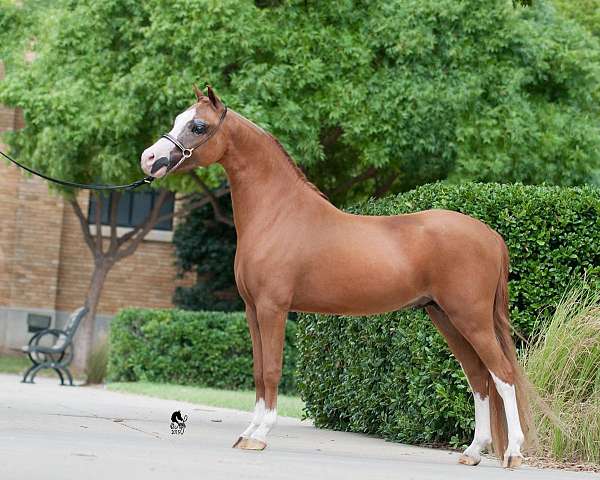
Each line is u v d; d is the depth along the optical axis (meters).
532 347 9.66
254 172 8.62
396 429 10.71
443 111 17.98
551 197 10.03
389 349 10.83
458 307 8.29
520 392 8.34
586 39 20.42
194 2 17.38
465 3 18.31
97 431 9.62
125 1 18.42
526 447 8.45
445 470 7.69
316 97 17.86
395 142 18.05
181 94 17.42
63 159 20.05
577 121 19.45
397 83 17.94
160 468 6.50
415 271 8.33
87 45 18.95
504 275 8.59
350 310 8.41
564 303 9.73
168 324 20.70
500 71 18.53
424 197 10.38
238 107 17.30
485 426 8.52
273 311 8.31
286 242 8.35
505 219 9.93
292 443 9.88
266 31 17.70
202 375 20.73
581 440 9.13
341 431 12.11
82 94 18.70
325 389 12.40
